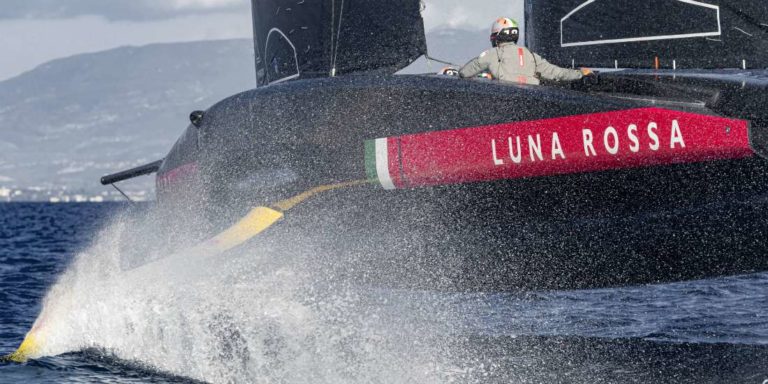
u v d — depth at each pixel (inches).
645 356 898.7
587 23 1043.3
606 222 959.0
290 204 1053.2
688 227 932.0
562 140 941.2
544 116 949.2
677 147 907.4
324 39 1253.1
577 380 831.1
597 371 856.3
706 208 931.3
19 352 996.6
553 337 983.6
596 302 1178.0
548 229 972.6
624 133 920.9
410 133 1003.9
